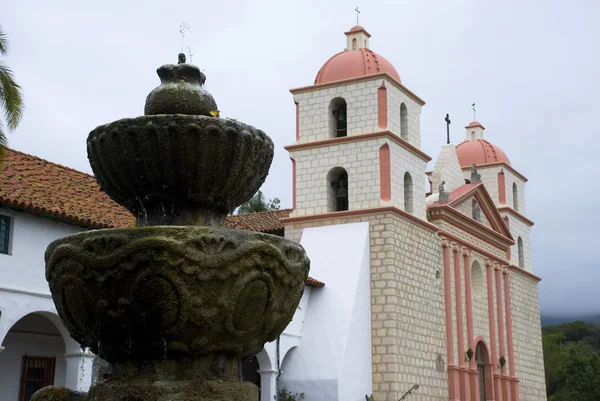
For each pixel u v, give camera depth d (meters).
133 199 9.11
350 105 36.12
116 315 8.05
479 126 52.88
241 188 9.18
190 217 9.05
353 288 33.47
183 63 9.47
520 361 46.62
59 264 8.33
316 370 32.34
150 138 8.54
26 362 23.91
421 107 38.84
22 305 20.97
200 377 8.28
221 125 8.68
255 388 8.65
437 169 43.09
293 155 36.97
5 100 20.77
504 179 50.41
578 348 101.50
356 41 38.56
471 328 39.78
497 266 44.72
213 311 8.07
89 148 9.00
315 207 36.00
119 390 8.12
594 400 70.00
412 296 34.97
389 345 32.97
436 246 37.91
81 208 23.45
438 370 36.00
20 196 21.44
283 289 8.70
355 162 35.47
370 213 34.69
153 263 7.81
